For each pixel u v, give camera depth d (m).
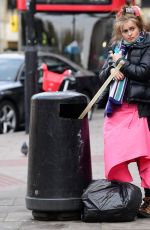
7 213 9.67
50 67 22.61
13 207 10.09
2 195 11.08
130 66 8.70
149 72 8.71
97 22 27.38
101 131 19.38
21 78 20.92
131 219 8.84
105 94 9.09
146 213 9.07
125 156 8.70
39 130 8.88
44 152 8.88
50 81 19.48
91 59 27.59
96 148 16.11
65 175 8.86
